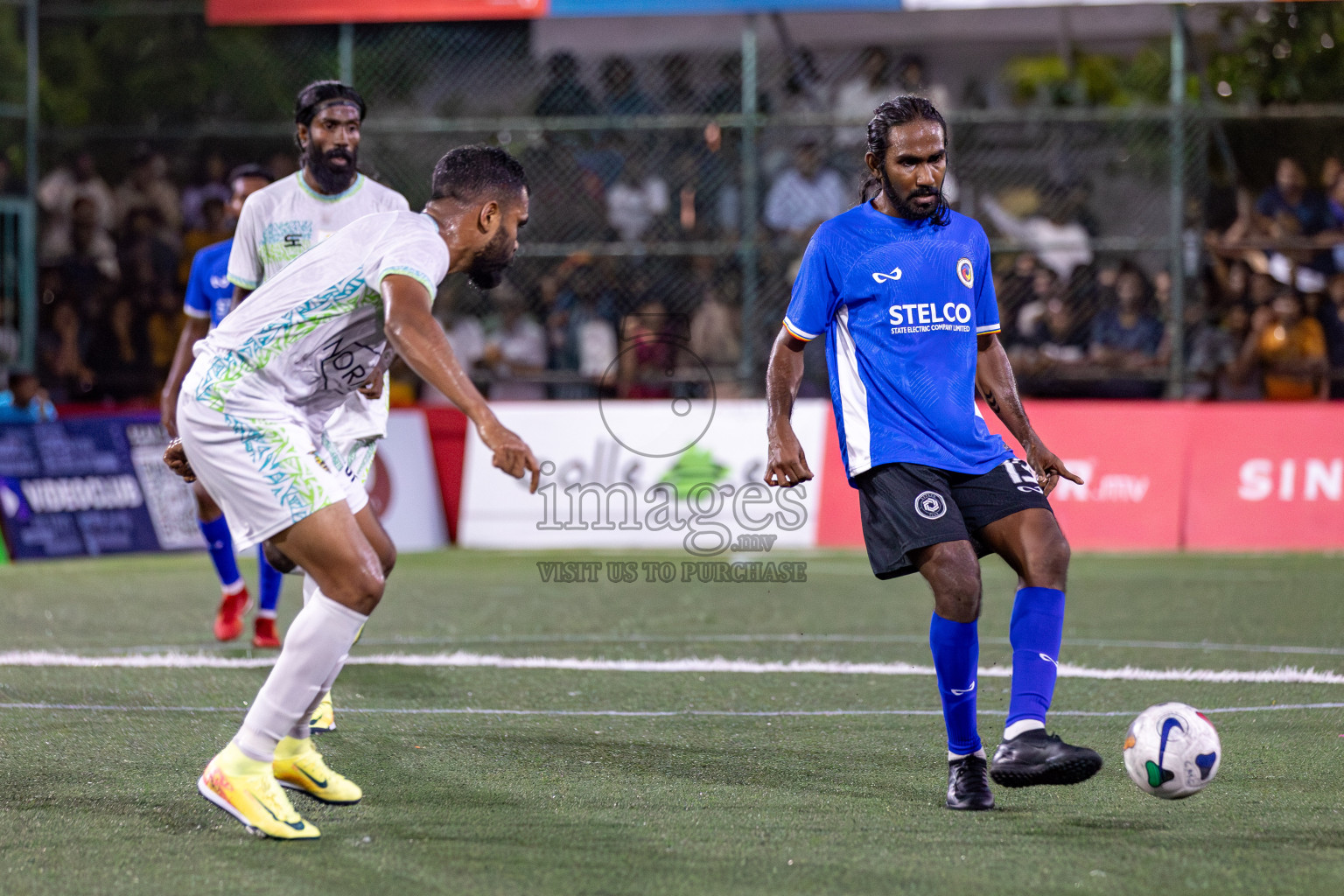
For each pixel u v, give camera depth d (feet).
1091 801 41.29
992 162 138.51
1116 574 101.14
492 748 48.52
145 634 76.54
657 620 82.02
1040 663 38.68
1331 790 42.42
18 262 132.46
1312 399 126.82
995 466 41.19
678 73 140.05
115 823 38.73
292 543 37.70
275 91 145.48
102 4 142.41
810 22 140.05
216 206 135.54
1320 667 65.26
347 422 51.67
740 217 135.54
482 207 38.55
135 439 119.96
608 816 39.68
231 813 37.40
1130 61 141.49
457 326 134.62
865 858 35.32
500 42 142.10
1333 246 126.72
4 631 77.77
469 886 33.17
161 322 135.03
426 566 109.70
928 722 53.42
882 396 41.24
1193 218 130.52
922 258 41.19
